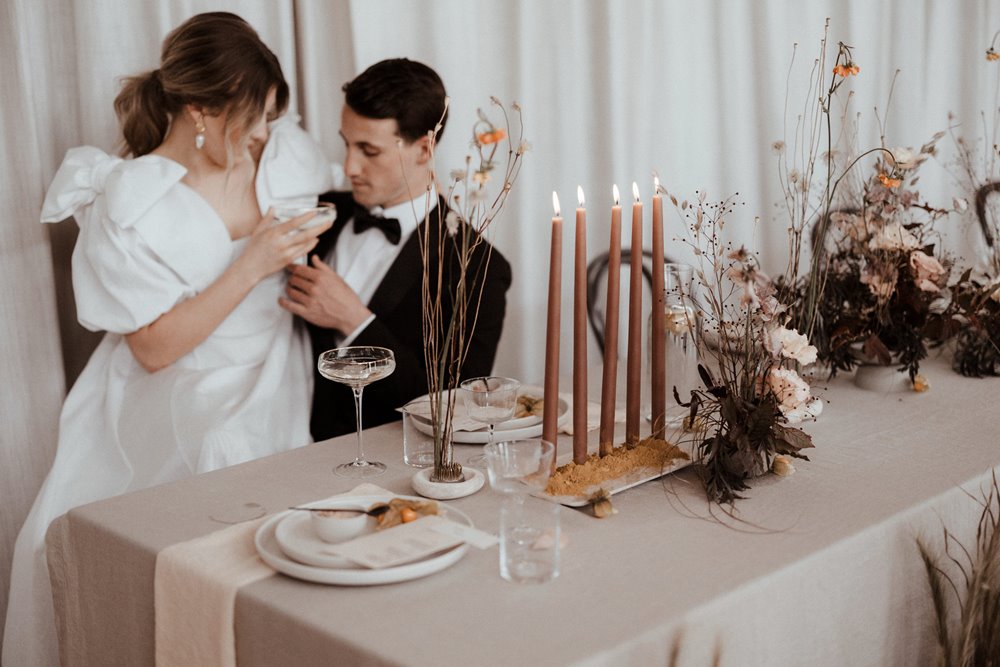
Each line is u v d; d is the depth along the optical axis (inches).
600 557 52.8
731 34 141.9
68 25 102.5
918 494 61.6
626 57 132.7
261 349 96.2
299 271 94.3
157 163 92.1
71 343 108.2
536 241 133.6
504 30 126.8
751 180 148.6
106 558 58.6
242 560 52.9
